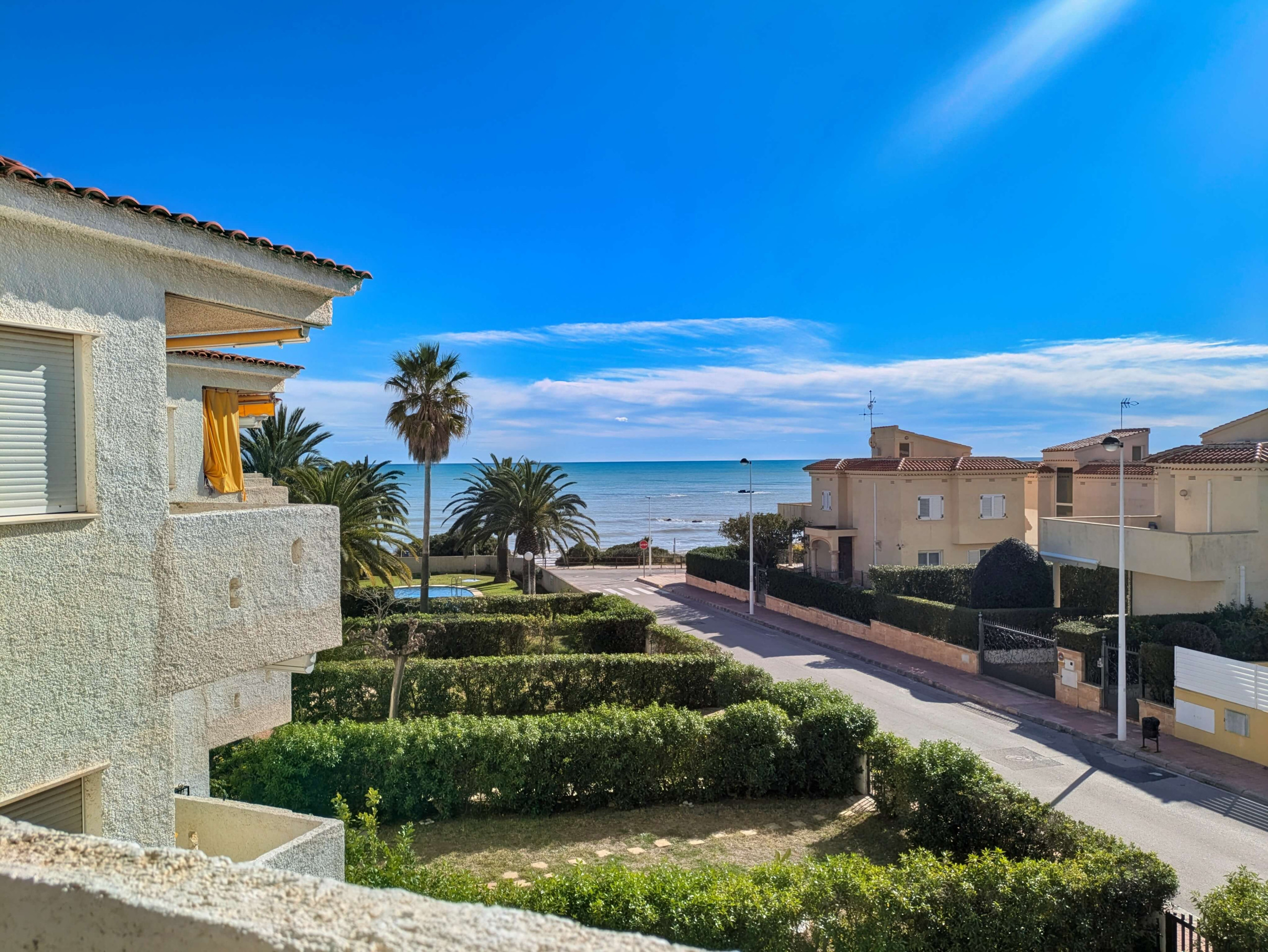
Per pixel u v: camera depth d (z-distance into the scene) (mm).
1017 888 9562
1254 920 8695
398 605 33031
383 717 21266
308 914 2561
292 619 8469
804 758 16266
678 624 39125
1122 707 19812
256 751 14383
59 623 6164
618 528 121375
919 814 13602
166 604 7023
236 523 7785
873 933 9172
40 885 2863
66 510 6355
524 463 47188
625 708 16719
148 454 6941
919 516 40938
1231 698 18641
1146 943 9773
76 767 6246
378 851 9789
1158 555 26578
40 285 6098
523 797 15148
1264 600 25688
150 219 6809
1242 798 16234
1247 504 25938
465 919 2531
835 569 45156
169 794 7023
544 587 53469
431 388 36500
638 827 14562
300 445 38906
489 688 21969
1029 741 20219
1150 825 14914
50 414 6266
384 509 37812
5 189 5699
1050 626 28141
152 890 2762
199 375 14453
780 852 13453
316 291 9062
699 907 8938
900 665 28797
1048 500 45531
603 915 8883
